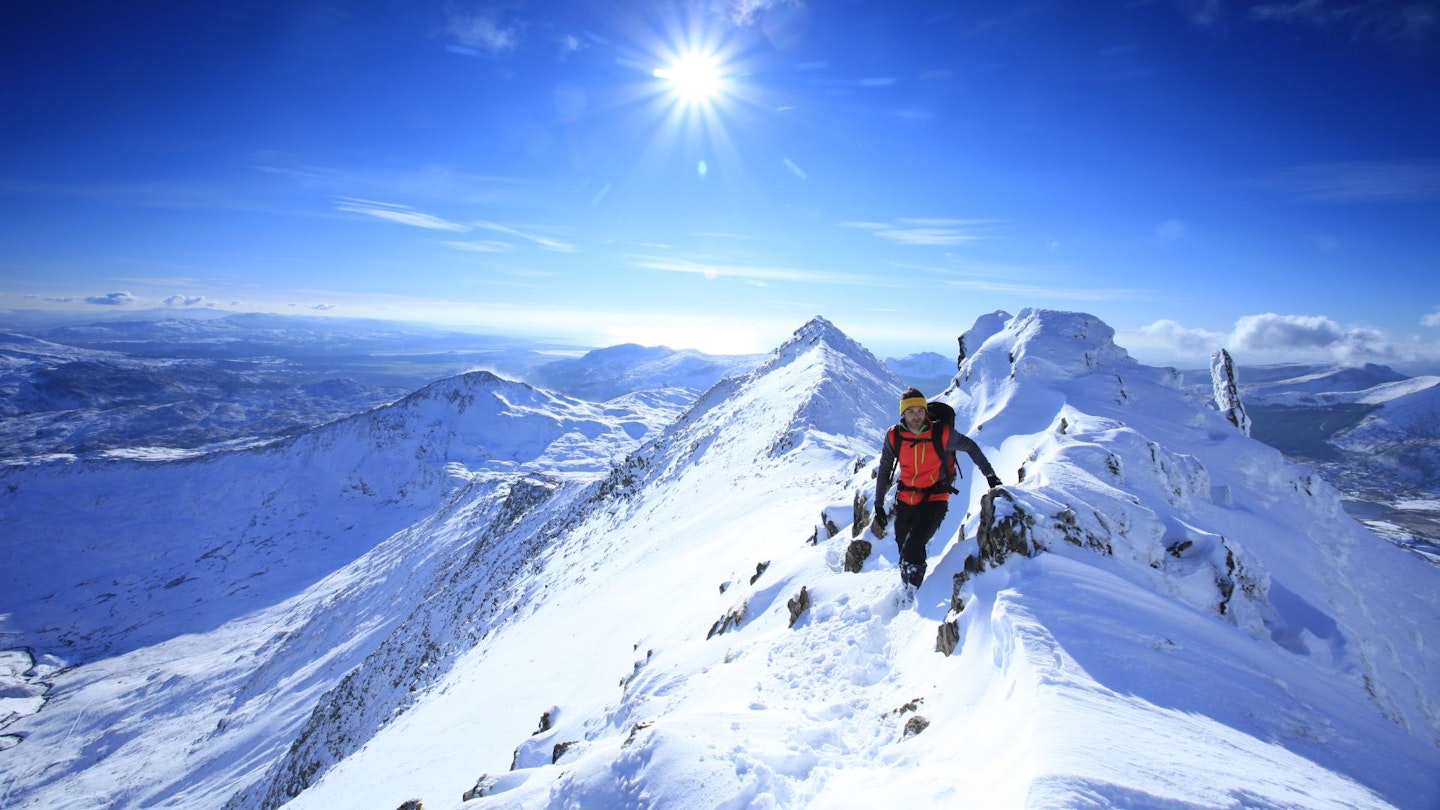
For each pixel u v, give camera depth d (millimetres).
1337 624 8008
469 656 51219
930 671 6719
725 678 9211
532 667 29703
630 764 6113
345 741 57031
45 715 140125
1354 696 7012
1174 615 6484
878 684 7250
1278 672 6277
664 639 19266
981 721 5258
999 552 7098
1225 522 9414
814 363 68375
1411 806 4715
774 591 12555
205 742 99125
